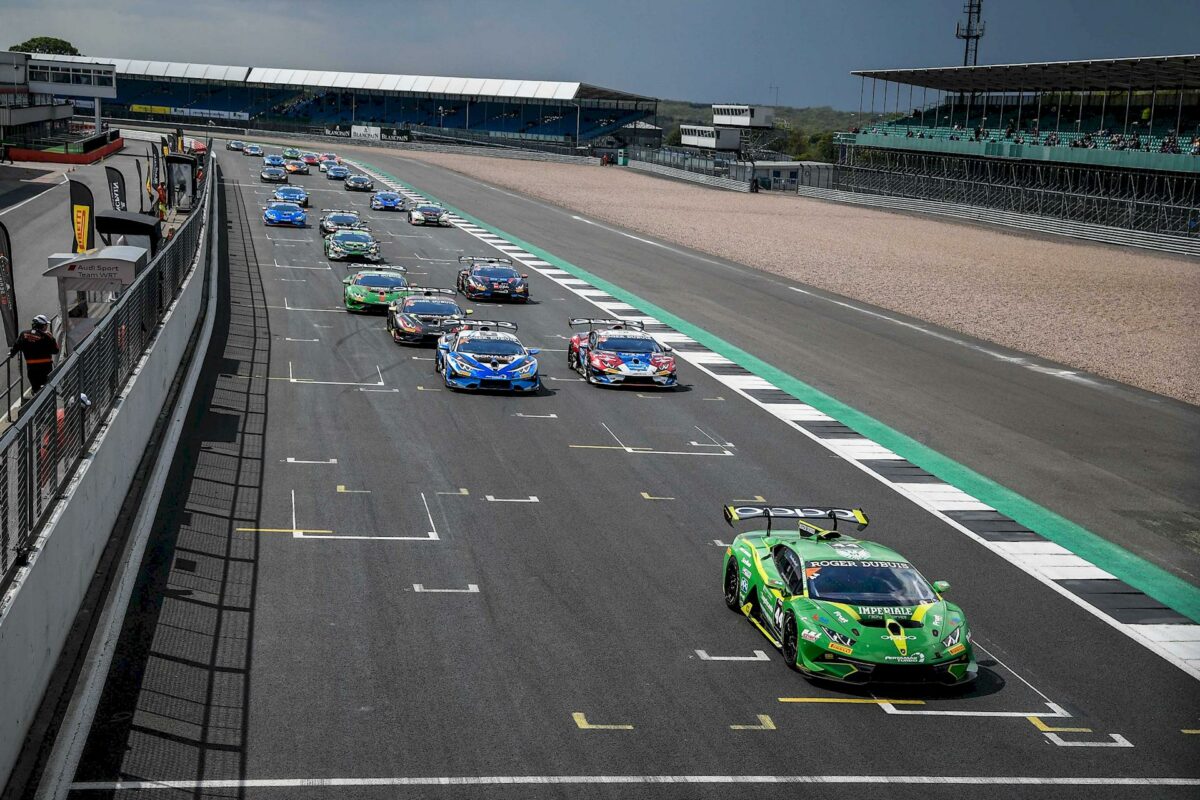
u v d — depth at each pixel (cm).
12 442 1148
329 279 4488
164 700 1191
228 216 6425
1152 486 2270
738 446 2419
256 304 3816
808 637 1311
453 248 5850
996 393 3073
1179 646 1509
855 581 1380
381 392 2714
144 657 1287
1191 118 9294
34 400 1265
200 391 2589
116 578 1496
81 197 3406
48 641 1203
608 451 2319
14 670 1048
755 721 1221
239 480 1967
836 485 2173
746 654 1397
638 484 2105
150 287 2392
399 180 10250
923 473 2288
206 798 1015
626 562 1700
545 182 11269
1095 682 1377
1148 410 2942
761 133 17525
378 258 5003
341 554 1658
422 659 1333
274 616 1427
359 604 1483
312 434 2297
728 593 1567
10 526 1152
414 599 1512
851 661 1286
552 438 2395
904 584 1384
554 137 17675
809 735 1197
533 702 1238
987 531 1950
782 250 6594
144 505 1783
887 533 1908
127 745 1095
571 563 1683
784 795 1074
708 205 9825
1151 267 6600
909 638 1298
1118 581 1747
